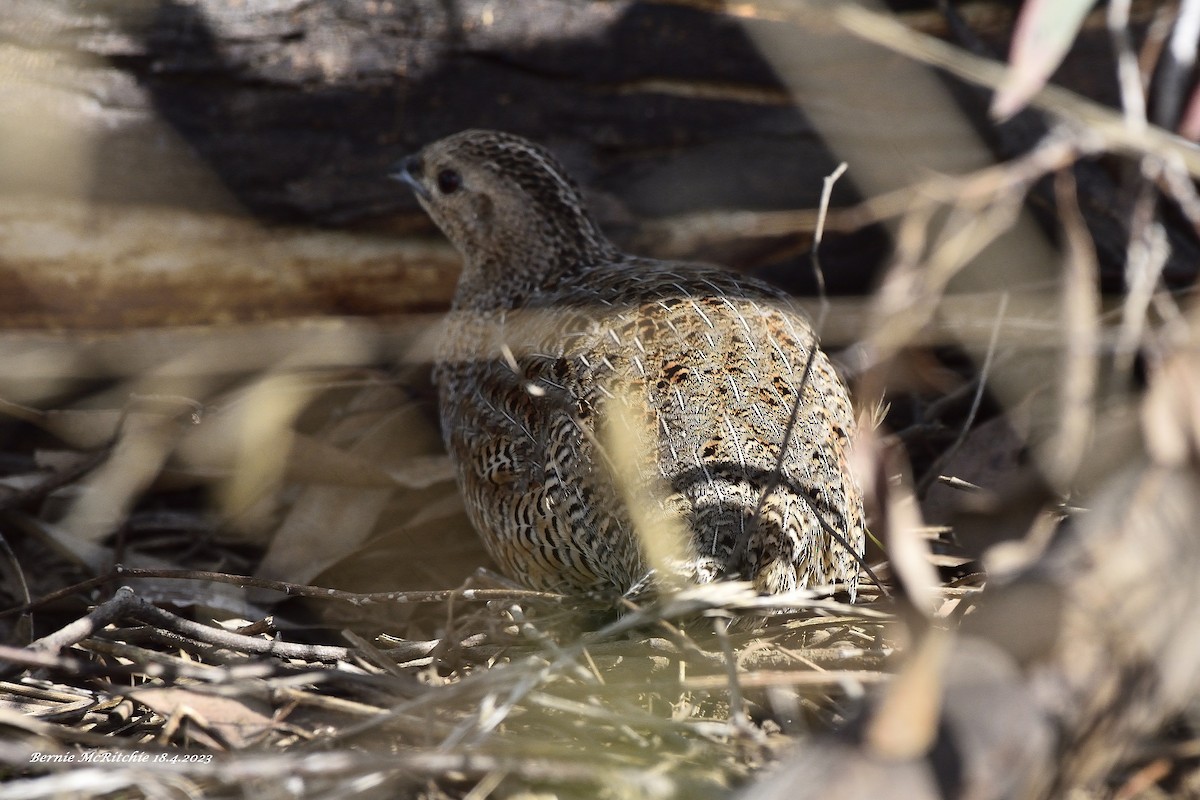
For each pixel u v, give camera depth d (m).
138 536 10.05
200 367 10.64
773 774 5.36
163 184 9.96
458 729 5.91
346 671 6.80
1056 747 4.84
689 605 6.56
